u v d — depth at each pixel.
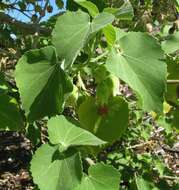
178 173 1.34
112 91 0.50
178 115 0.63
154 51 0.46
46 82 0.45
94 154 0.52
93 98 0.53
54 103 0.45
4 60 0.76
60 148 0.46
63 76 0.45
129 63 0.45
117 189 0.47
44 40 0.65
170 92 0.61
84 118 0.52
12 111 0.54
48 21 0.70
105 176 0.48
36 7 0.84
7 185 1.35
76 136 0.47
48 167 0.45
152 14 0.70
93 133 0.52
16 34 0.79
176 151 1.42
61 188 0.45
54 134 0.46
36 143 0.68
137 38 0.46
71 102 0.52
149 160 1.17
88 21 0.45
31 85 0.45
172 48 0.56
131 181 0.93
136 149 1.25
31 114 0.45
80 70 0.50
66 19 0.45
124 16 0.49
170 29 0.67
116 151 1.14
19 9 0.88
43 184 0.44
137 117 0.98
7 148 1.31
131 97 0.77
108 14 0.45
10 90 0.55
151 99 0.44
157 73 0.45
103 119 0.52
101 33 0.48
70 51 0.44
